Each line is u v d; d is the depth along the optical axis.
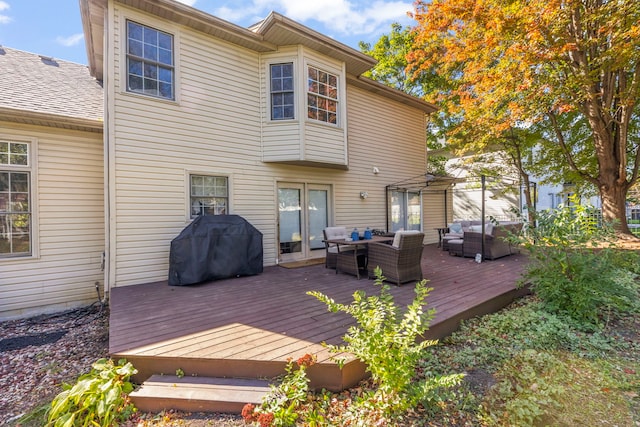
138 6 5.17
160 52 5.48
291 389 2.20
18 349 3.90
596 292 3.49
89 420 2.16
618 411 2.12
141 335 2.94
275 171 6.94
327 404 2.24
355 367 2.46
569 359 2.79
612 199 8.28
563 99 7.37
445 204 11.38
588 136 9.55
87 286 5.73
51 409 2.27
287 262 7.06
